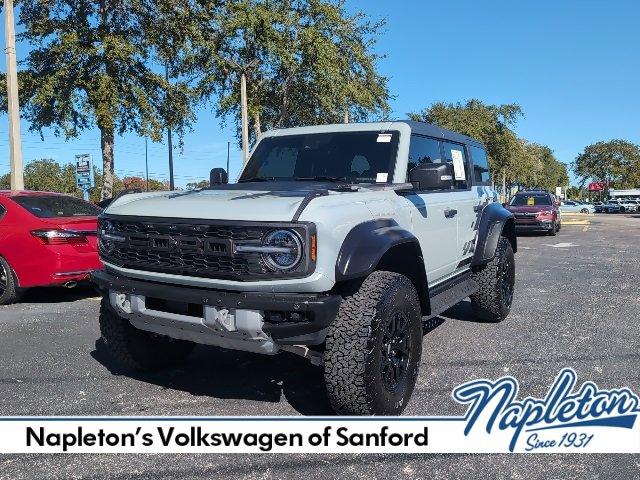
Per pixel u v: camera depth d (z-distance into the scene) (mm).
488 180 7004
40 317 7191
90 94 18531
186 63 22328
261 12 22172
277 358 5359
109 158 20391
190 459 3439
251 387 4613
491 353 5383
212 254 3559
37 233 7539
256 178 5266
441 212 5125
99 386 4656
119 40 18703
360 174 4840
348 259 3518
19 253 7641
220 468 3334
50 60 18922
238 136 28109
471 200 5969
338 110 26125
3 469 3338
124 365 4855
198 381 4758
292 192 3961
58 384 4707
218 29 22719
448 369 4926
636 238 19062
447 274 5559
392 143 4883
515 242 7016
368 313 3611
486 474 3244
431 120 44062
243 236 3480
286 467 3330
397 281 3891
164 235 3756
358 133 5078
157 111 20688
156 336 4785
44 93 17969
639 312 7160
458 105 45531
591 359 5160
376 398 3637
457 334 6098
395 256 4125
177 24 20562
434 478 3199
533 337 5957
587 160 98188
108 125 18625
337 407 3645
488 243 6172
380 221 3988
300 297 3400
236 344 3652
